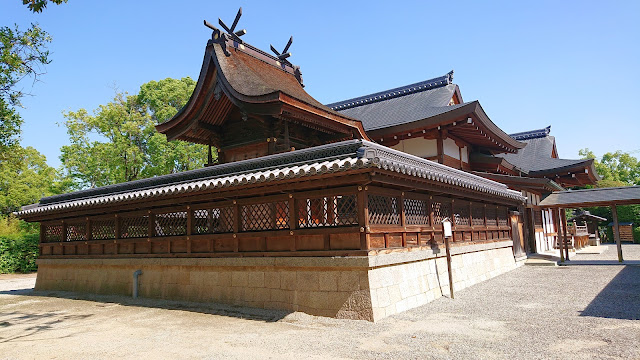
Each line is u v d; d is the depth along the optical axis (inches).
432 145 653.3
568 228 1208.2
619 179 2089.1
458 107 595.2
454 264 454.3
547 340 248.1
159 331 305.9
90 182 1210.6
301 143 542.9
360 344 248.8
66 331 322.0
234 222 385.4
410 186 345.7
